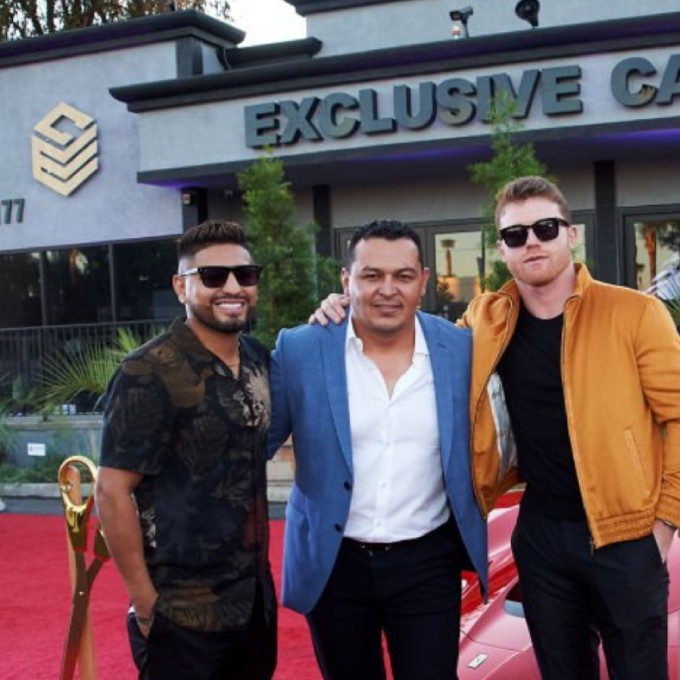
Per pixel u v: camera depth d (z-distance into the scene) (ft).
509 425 10.71
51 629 19.07
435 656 10.59
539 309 10.37
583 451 9.89
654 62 32.89
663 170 37.76
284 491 31.50
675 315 32.37
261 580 9.90
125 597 20.94
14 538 28.19
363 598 10.78
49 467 37.47
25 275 46.21
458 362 10.70
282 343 11.00
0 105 46.14
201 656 9.56
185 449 9.51
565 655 10.35
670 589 11.11
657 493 9.89
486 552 10.98
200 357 9.66
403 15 42.06
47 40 44.62
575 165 38.91
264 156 36.22
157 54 43.09
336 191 42.24
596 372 9.93
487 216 30.50
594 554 10.00
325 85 37.17
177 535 9.47
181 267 9.91
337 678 11.10
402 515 10.60
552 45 33.94
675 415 9.78
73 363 39.06
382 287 10.30
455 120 35.04
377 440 10.60
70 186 44.88
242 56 44.09
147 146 40.40
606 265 38.45
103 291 44.78
